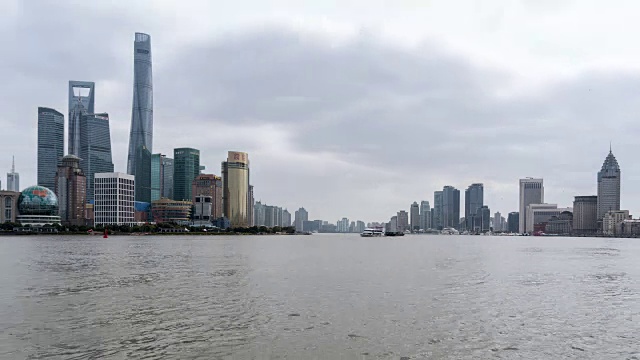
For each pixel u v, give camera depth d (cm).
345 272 9500
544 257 15762
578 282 8162
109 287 6981
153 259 12800
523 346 3825
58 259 12538
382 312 5116
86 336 4034
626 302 5981
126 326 4391
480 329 4369
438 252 19025
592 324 4644
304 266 10925
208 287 7031
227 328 4322
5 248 18425
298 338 3984
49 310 5169
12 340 3906
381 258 14488
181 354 3538
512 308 5456
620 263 13062
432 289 6962
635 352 3681
